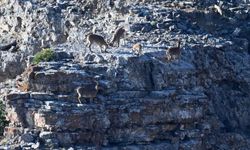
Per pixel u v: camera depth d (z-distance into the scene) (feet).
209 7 650.02
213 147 570.46
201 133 563.89
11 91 559.79
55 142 538.06
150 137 552.41
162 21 622.54
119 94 553.64
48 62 561.43
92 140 542.98
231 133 578.66
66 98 543.80
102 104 545.85
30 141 540.93
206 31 634.02
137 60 564.30
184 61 583.58
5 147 538.06
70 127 540.11
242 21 646.74
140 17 627.05
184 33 618.44
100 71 556.51
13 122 550.36
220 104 592.19
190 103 561.84
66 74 546.67
